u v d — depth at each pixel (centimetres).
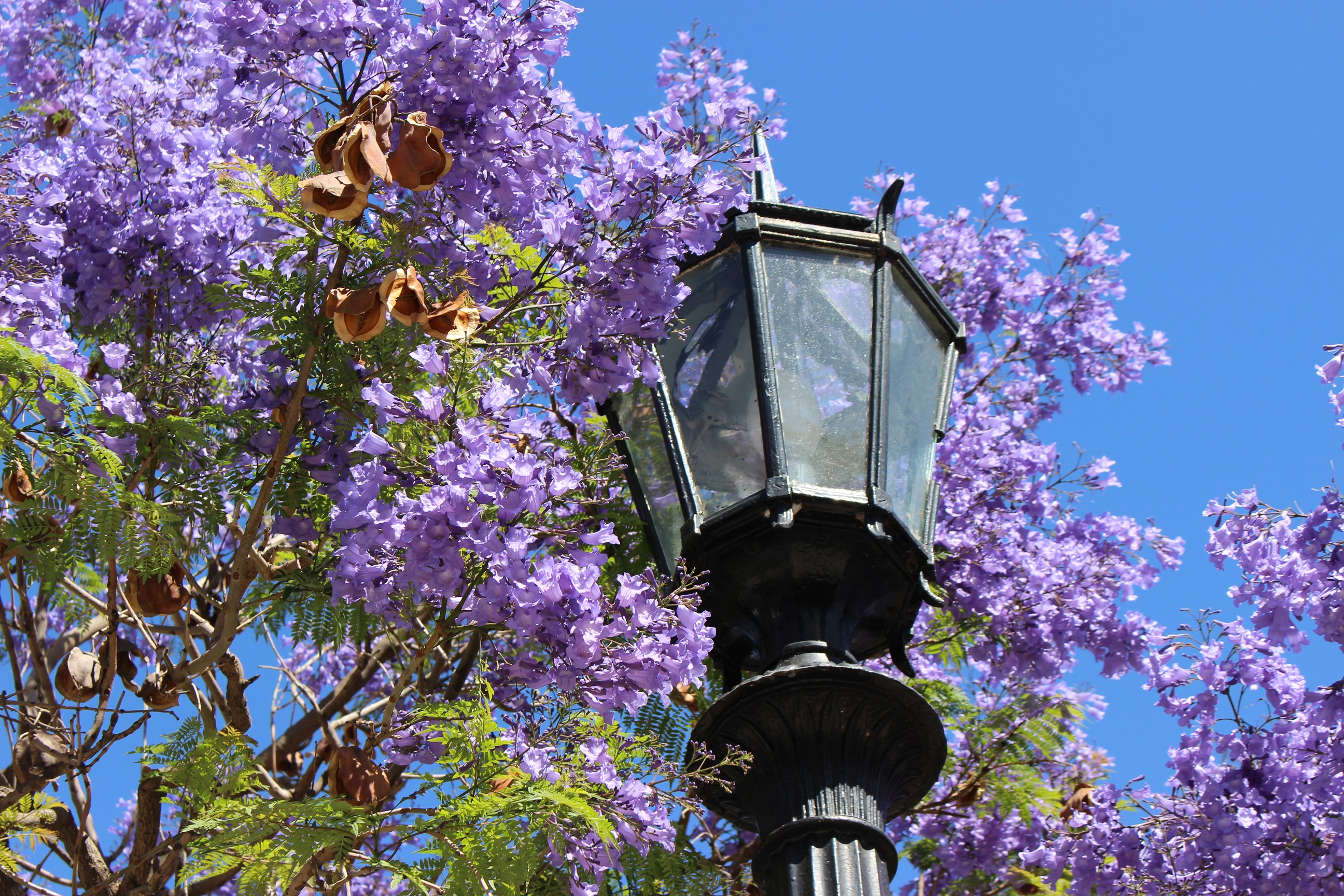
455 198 386
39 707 450
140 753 412
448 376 363
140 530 390
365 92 382
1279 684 551
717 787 324
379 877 533
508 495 338
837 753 291
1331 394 481
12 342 382
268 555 482
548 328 427
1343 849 528
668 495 353
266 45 371
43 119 559
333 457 418
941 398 369
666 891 471
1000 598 679
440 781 372
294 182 387
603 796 369
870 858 280
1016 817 718
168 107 472
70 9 666
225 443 426
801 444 324
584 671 349
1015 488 745
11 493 407
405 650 519
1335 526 495
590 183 385
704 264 371
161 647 440
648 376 381
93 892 465
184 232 458
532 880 396
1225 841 542
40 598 555
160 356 464
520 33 371
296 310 400
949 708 689
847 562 310
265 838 360
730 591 320
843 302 351
